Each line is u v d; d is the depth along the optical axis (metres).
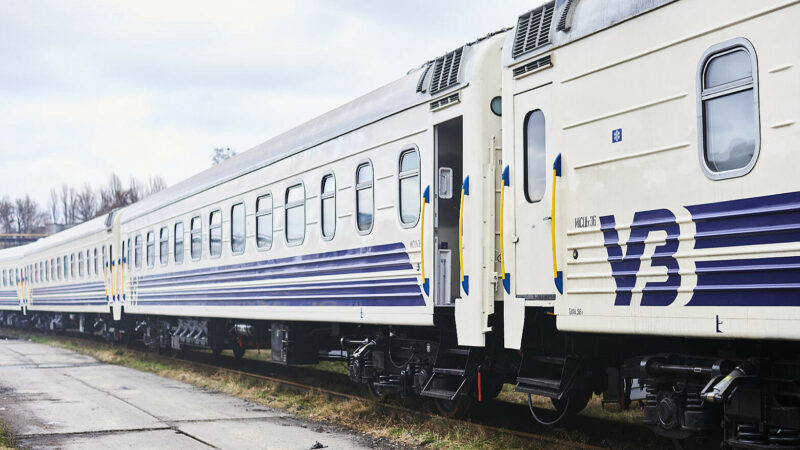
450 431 7.70
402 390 9.18
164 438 7.79
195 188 15.30
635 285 5.62
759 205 4.77
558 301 6.32
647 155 5.58
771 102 4.72
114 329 21.64
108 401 10.52
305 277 10.83
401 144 8.74
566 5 6.48
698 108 5.21
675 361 5.88
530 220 6.77
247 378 12.80
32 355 19.06
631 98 5.74
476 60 7.70
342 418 8.88
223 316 13.70
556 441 6.98
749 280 4.82
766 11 4.77
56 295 27.75
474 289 7.49
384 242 8.99
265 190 12.21
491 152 7.60
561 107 6.41
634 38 5.73
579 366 6.66
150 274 17.86
